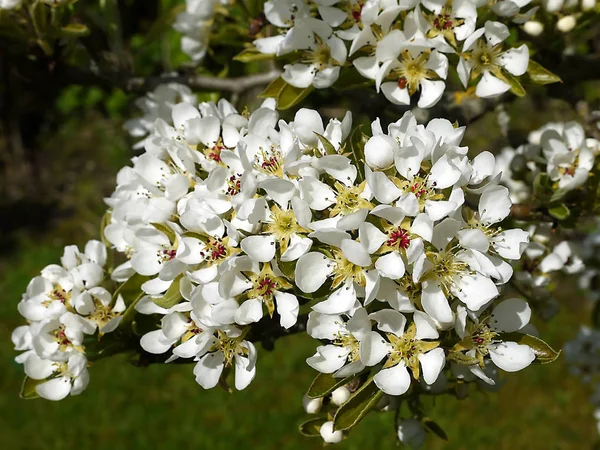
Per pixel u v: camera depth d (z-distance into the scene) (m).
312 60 0.41
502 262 0.33
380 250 0.31
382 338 0.33
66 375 0.40
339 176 0.33
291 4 0.43
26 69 0.49
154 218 0.36
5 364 1.20
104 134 1.57
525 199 0.51
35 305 0.39
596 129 0.52
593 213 0.46
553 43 0.46
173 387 1.12
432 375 0.32
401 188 0.32
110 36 0.52
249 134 0.36
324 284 0.33
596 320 0.59
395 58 0.39
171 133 0.40
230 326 0.35
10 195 1.75
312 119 0.35
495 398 1.08
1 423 1.05
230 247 0.34
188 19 0.53
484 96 0.41
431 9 0.39
